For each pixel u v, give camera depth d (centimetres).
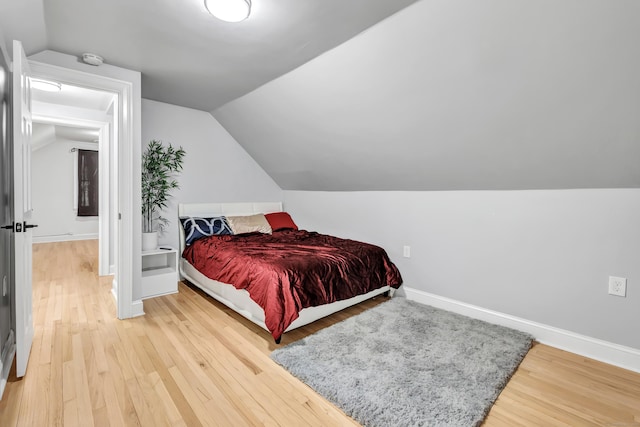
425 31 187
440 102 224
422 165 289
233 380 188
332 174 380
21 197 181
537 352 231
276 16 189
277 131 363
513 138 220
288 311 225
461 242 292
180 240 380
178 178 385
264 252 291
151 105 357
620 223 211
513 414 163
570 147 204
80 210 674
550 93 182
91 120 379
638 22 138
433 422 153
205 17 192
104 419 154
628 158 190
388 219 352
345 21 194
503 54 177
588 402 174
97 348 221
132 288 276
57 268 437
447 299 305
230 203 433
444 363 205
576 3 143
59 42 223
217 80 294
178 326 259
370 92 247
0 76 196
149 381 184
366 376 189
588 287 225
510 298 264
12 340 219
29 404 162
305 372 192
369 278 302
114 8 183
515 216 258
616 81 161
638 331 207
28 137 210
